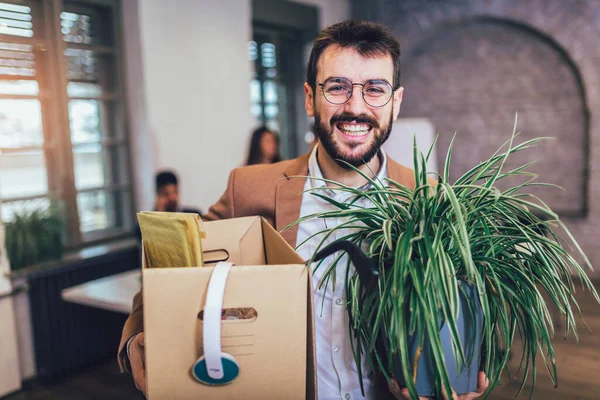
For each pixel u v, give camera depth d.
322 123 1.04
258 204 1.21
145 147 3.84
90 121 3.71
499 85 5.51
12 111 3.28
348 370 1.07
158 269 0.79
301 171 1.20
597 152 5.07
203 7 4.12
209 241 1.03
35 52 3.35
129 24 3.72
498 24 5.41
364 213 0.88
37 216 3.27
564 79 5.21
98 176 3.80
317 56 1.05
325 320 1.08
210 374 0.78
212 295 0.77
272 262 1.04
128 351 0.95
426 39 5.73
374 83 1.01
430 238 0.81
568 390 3.03
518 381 3.14
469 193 0.89
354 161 1.04
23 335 3.27
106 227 3.88
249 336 0.79
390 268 0.83
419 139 2.43
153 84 3.78
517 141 5.48
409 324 0.79
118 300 2.47
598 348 3.56
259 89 5.29
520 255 0.89
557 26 5.06
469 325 0.85
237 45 4.46
